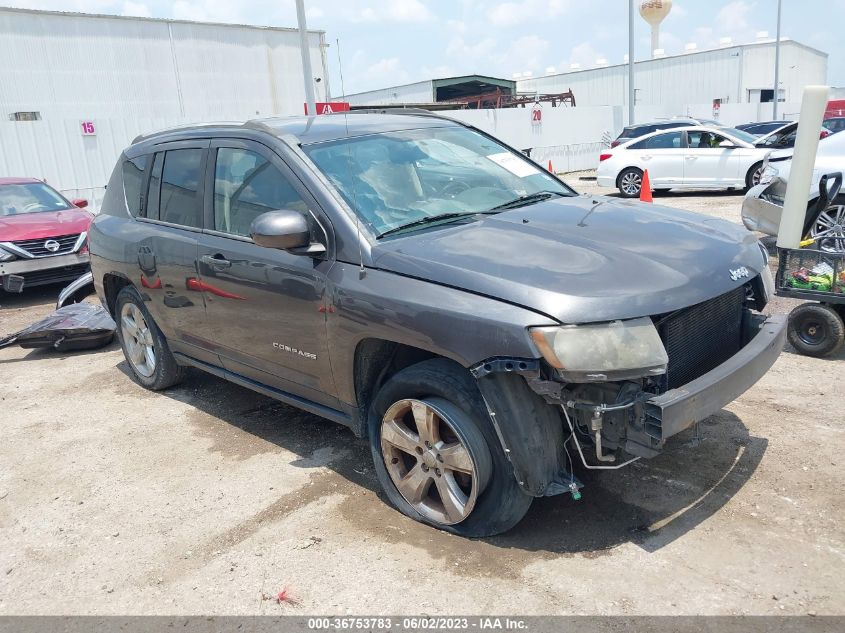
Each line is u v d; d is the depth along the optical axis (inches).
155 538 137.3
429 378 124.1
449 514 127.3
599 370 105.4
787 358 208.8
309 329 143.0
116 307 222.7
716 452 152.9
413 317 120.6
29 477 167.2
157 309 194.1
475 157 171.8
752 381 123.6
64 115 950.4
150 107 1026.1
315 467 161.3
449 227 139.1
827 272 199.8
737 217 477.1
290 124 165.0
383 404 135.0
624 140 752.3
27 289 396.8
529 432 113.9
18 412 209.6
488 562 120.8
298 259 143.9
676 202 589.9
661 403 106.9
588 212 148.0
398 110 196.9
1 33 890.7
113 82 988.6
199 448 176.2
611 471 147.8
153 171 197.2
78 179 633.6
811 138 191.8
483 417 118.2
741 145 606.2
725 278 123.1
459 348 114.6
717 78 1690.5
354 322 131.4
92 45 965.8
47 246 358.3
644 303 110.5
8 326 314.8
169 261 180.7
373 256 131.4
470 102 1512.1
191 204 179.3
